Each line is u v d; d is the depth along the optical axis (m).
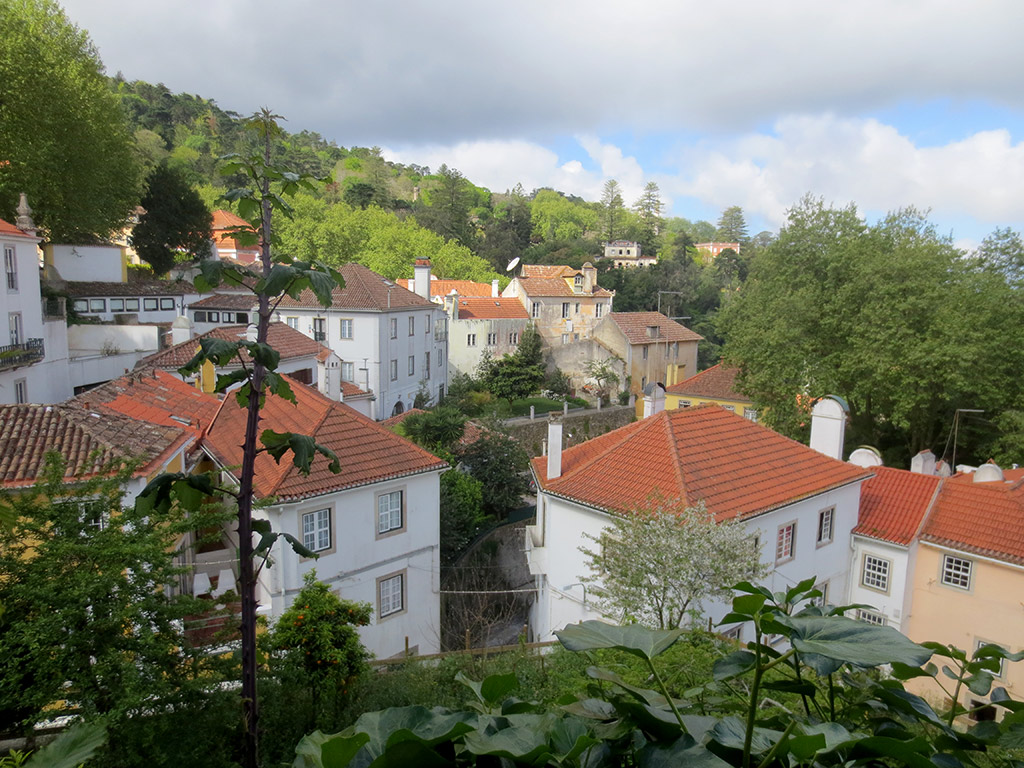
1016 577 17.30
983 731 3.29
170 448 15.41
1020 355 27.22
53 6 35.12
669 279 86.81
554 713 3.03
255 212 6.38
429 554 19.33
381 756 2.42
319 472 16.67
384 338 42.59
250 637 6.62
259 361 5.87
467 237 96.75
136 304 41.50
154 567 8.48
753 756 2.79
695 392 43.75
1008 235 31.58
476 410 48.66
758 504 16.47
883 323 27.33
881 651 2.52
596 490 17.02
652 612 13.27
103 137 36.03
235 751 8.34
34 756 2.93
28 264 28.11
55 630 7.57
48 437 14.54
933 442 32.06
